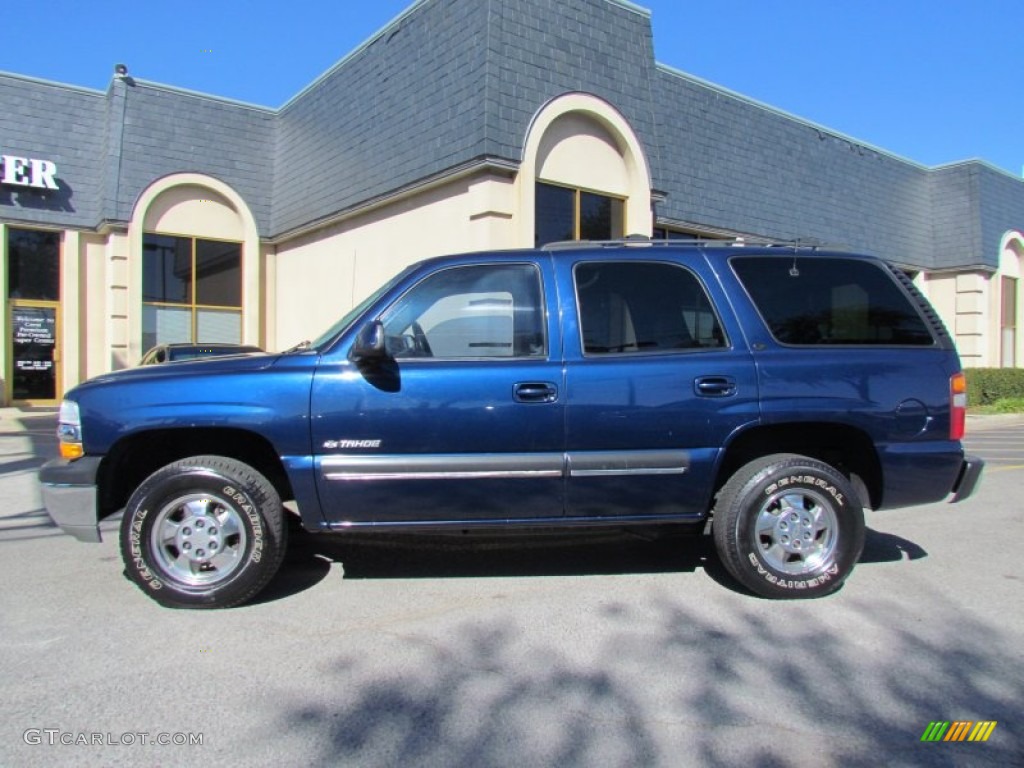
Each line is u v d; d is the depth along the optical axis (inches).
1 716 127.9
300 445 174.2
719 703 132.4
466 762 114.3
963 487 190.4
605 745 119.1
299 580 198.5
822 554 184.2
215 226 684.1
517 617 171.9
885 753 117.3
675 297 187.3
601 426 177.3
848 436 190.1
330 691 136.6
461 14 470.9
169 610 176.2
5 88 618.8
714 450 180.4
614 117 498.3
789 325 187.6
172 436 183.2
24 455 414.0
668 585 194.5
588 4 501.0
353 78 585.9
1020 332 918.4
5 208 608.7
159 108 658.8
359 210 561.9
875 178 810.8
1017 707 131.5
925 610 177.0
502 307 183.6
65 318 641.0
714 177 631.2
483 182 445.4
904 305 193.2
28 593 188.4
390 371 175.6
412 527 179.9
